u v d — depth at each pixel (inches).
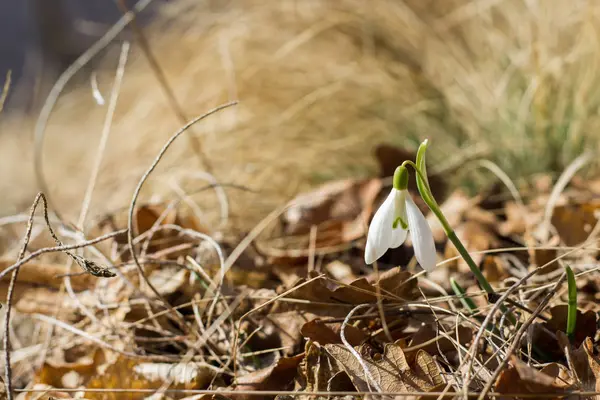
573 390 12.9
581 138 21.1
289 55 28.4
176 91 29.8
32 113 41.1
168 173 23.9
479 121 23.6
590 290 15.7
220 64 29.2
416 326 14.8
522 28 24.9
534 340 14.4
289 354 14.8
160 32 36.5
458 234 18.0
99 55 42.3
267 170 23.7
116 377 14.6
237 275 16.6
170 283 16.3
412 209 12.8
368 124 25.3
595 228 16.9
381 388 13.2
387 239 12.9
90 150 31.8
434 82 25.9
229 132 25.7
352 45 28.5
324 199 19.2
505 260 17.1
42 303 16.3
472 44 26.4
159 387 14.5
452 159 22.4
